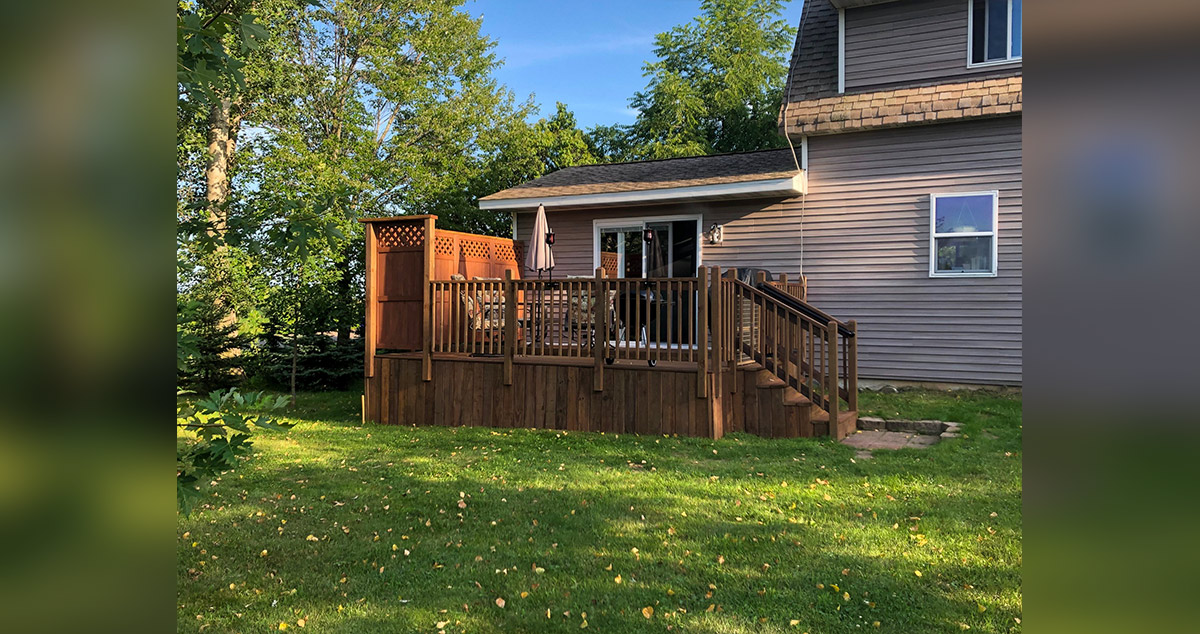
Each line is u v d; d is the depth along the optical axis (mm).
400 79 18859
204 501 5289
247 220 2307
